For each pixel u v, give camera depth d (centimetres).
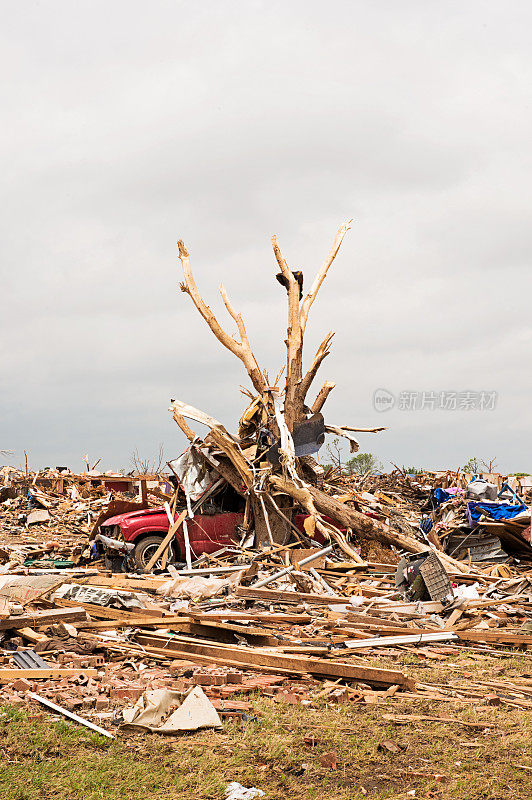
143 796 476
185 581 1246
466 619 1084
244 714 628
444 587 1181
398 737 591
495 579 1441
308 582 1368
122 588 1273
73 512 2589
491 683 756
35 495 2806
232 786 494
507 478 2702
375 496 2256
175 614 991
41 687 685
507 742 580
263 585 1307
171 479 1698
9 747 538
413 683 717
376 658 861
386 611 1116
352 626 1005
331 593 1352
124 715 605
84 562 1736
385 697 694
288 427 1709
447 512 1789
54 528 2395
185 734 584
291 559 1520
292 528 1645
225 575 1403
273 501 1595
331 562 1538
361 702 682
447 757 552
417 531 1722
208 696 679
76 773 501
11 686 691
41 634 889
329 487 1922
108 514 1667
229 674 724
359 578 1485
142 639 888
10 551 1855
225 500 1750
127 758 532
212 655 830
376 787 502
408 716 639
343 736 586
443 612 1115
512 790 498
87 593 1089
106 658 823
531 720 632
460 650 920
